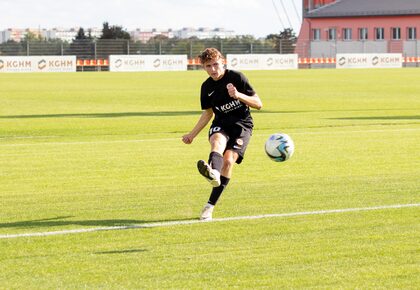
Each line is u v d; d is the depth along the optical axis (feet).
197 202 49.62
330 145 77.61
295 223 43.16
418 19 438.81
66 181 58.39
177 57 336.49
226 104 45.62
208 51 45.21
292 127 95.14
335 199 49.88
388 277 33.35
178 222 43.73
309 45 397.80
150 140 83.61
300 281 32.96
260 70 326.44
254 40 383.04
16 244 39.14
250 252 37.40
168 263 35.68
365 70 317.22
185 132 91.45
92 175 61.00
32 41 343.67
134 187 55.52
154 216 45.37
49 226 43.06
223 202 49.29
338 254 36.86
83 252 37.65
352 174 60.08
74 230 42.04
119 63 327.67
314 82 214.90
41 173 62.13
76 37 373.61
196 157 70.79
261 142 80.94
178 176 60.29
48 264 35.65
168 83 213.87
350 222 43.29
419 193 51.75
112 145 79.56
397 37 444.96
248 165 65.00
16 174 61.67
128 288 32.22
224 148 44.91
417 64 376.48
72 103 140.77
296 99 147.33
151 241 39.63
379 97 151.84
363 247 37.99
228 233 41.11
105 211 46.96
